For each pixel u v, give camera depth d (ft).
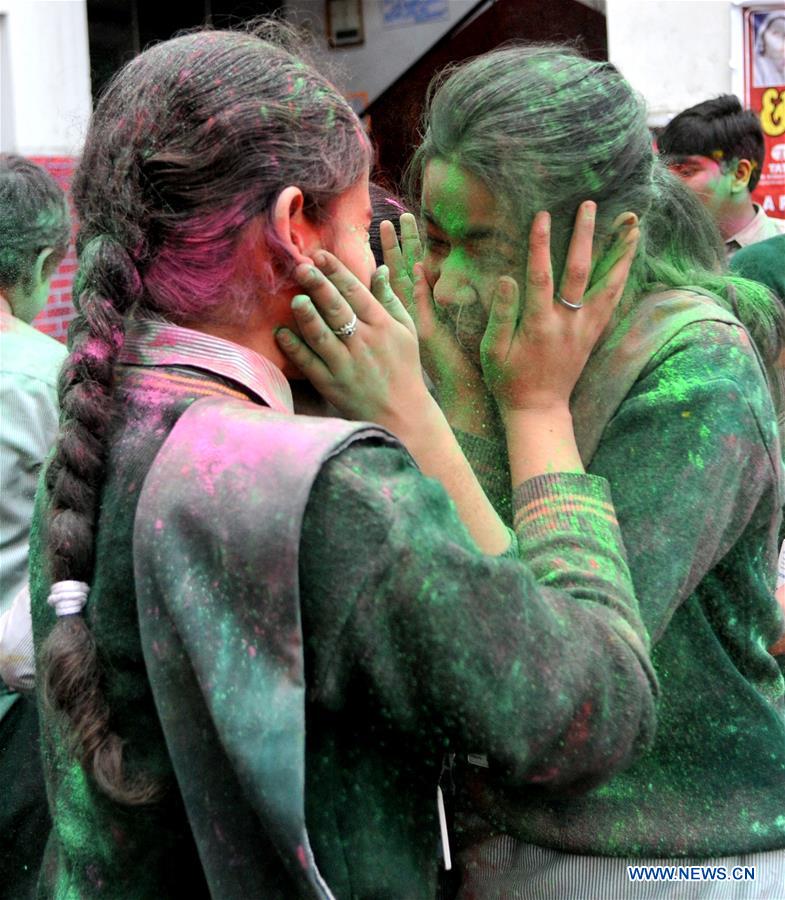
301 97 4.21
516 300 4.81
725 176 14.88
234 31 4.74
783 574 6.95
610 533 4.50
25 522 9.08
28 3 19.90
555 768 4.00
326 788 3.97
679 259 5.64
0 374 9.00
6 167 10.21
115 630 4.06
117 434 4.15
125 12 23.16
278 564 3.62
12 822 7.99
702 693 4.98
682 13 19.98
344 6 24.30
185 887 4.21
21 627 6.53
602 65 4.95
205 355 4.20
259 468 3.74
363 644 3.69
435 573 3.68
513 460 4.83
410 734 3.89
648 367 4.91
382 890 4.02
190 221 4.14
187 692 3.80
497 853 5.13
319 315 4.34
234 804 3.82
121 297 4.22
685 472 4.66
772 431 4.94
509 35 23.59
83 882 4.27
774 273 8.86
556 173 4.69
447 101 4.90
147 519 3.82
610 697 4.04
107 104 4.34
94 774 4.00
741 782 4.98
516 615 3.83
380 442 3.96
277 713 3.57
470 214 4.89
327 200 4.34
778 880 5.00
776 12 19.77
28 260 10.02
